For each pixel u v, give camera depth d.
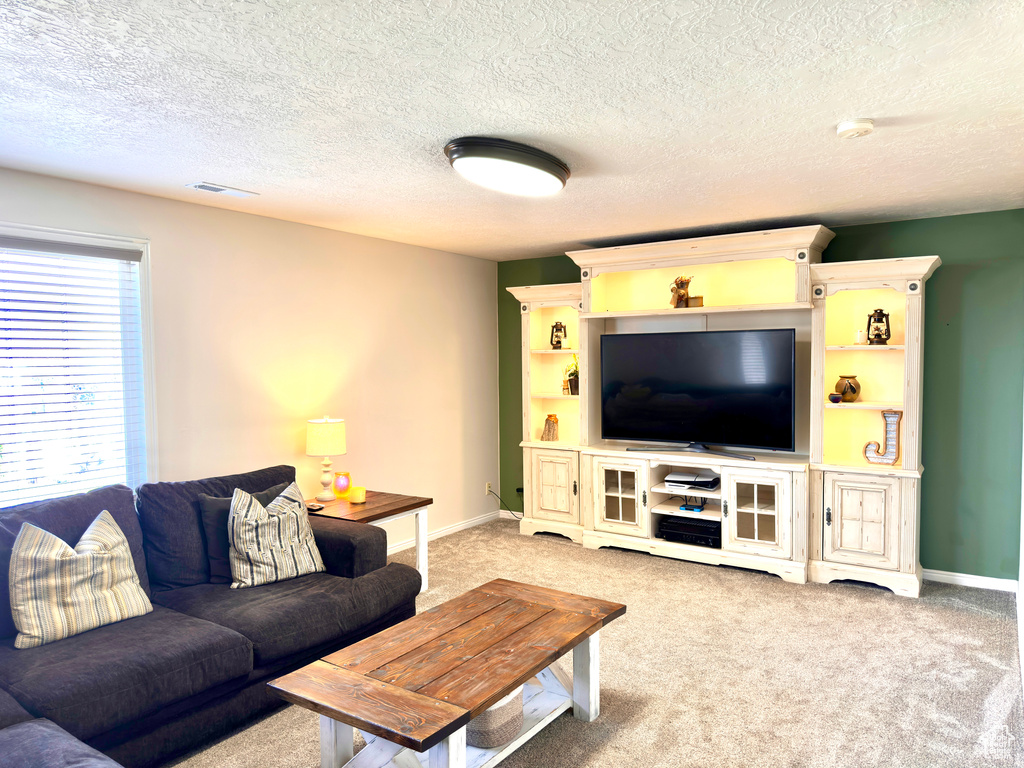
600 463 5.00
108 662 2.22
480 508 5.95
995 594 4.02
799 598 3.95
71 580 2.47
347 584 3.10
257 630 2.61
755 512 4.38
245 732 2.58
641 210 3.96
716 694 2.83
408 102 2.24
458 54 1.88
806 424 4.63
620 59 1.91
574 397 5.37
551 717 2.51
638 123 2.46
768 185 3.39
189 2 1.57
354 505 3.96
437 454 5.45
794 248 4.19
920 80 2.08
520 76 2.03
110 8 1.60
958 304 4.17
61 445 3.22
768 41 1.80
